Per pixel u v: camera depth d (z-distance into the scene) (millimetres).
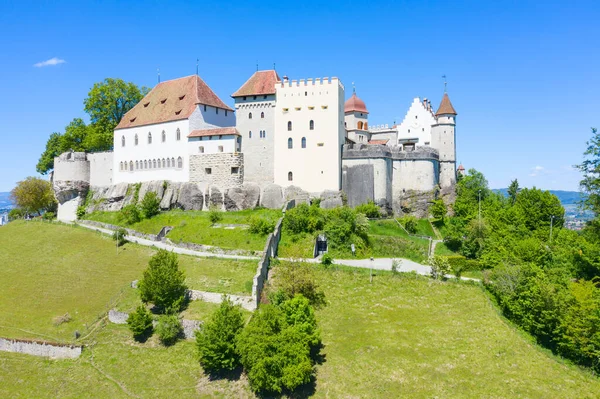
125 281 71625
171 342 57938
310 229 82000
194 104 102188
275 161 98625
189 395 50656
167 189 100312
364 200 95938
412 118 118375
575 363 56375
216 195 97375
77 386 52469
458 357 55562
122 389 51719
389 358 54938
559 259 76250
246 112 100812
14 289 72000
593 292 63406
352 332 59625
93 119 123562
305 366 49500
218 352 51781
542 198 96438
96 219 103375
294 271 67562
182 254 77875
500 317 63656
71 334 60375
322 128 97062
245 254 76125
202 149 99812
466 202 98562
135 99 125125
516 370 54000
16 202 120938
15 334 60625
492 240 80562
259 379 48969
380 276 72125
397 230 88938
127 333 59906
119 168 111438
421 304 66188
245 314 60719
